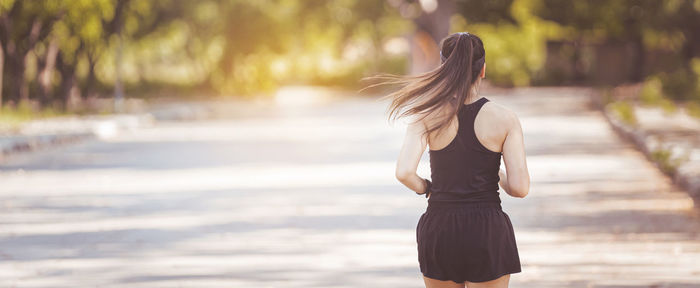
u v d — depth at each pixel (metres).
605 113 46.03
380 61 96.94
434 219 6.22
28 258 12.49
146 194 19.23
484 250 6.12
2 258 12.49
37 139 31.78
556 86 91.81
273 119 46.81
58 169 24.59
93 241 13.74
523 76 90.25
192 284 10.78
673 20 62.88
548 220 15.41
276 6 80.25
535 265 11.78
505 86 89.25
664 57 77.81
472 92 6.26
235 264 11.95
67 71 54.28
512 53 92.06
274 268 11.67
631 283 10.73
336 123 42.97
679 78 59.47
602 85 79.75
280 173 22.97
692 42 63.66
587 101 62.16
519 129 6.14
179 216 16.19
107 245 13.39
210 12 76.62
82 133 35.12
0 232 14.66
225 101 68.25
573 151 28.19
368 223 15.23
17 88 48.22
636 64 88.38
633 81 88.88
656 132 31.66
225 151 29.41
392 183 20.77
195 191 19.64
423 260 6.33
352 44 102.88
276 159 26.64
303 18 89.88
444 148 6.17
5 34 46.78
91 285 10.80
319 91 88.00
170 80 85.38
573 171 22.83
